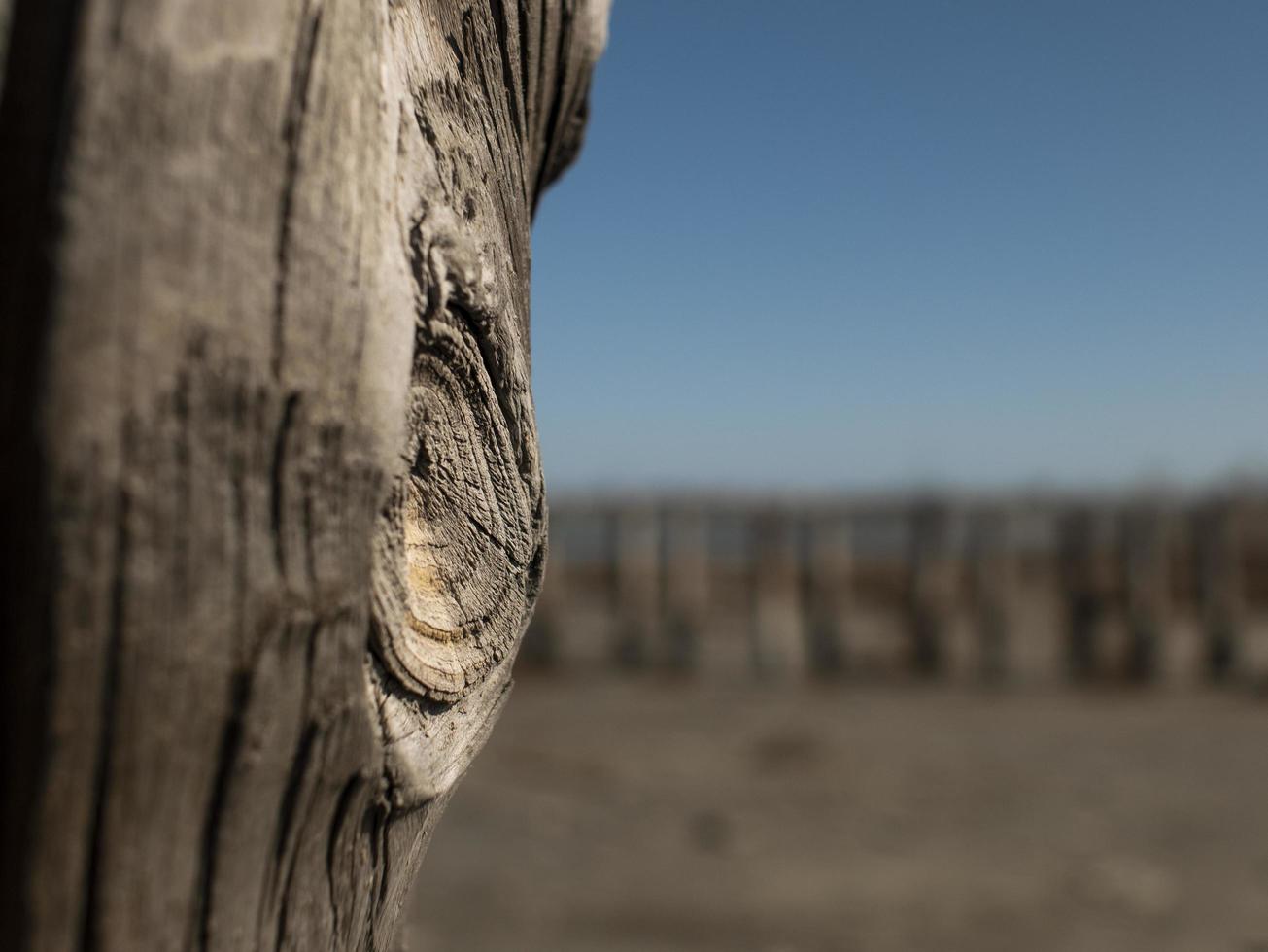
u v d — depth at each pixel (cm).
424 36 62
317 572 47
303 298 46
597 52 99
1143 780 809
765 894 545
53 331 39
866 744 945
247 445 44
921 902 534
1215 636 1255
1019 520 1309
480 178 69
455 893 542
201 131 43
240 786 46
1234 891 547
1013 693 1219
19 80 41
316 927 54
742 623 1426
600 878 566
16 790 40
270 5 45
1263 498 1250
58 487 39
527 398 73
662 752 909
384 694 57
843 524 1333
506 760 880
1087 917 511
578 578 1476
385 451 51
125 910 43
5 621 39
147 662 42
